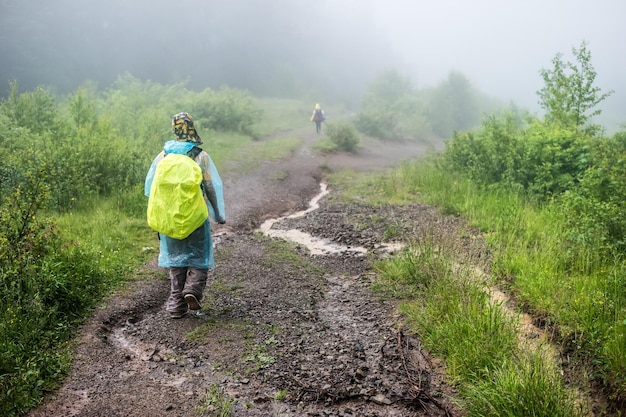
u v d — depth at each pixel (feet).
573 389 13.35
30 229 18.52
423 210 33.94
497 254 22.79
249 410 13.05
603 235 22.48
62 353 15.01
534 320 17.71
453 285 18.38
